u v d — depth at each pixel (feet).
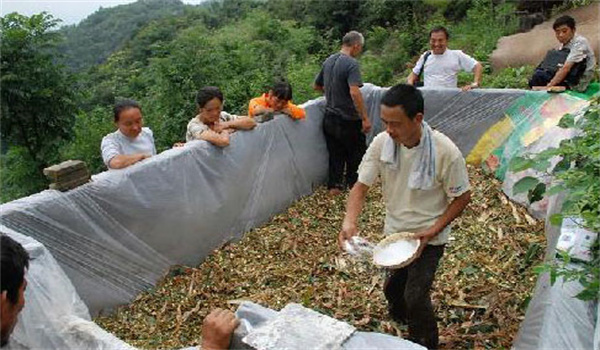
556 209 12.90
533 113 20.18
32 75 33.32
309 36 68.23
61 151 39.34
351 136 20.94
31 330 8.68
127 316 14.39
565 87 20.45
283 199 20.39
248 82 39.96
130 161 14.78
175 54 35.86
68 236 13.24
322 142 22.26
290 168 20.56
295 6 88.99
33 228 12.52
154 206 15.07
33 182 35.78
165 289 15.31
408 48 53.93
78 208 13.37
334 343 5.73
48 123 34.68
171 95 34.94
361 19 78.07
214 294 15.17
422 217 10.59
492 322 12.85
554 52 21.72
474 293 14.01
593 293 7.77
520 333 9.94
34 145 35.50
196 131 17.29
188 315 14.17
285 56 58.13
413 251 9.93
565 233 9.81
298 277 15.78
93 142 40.22
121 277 14.64
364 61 51.65
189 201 16.15
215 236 17.44
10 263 5.92
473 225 17.89
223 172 17.26
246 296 14.98
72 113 35.83
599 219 8.27
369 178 10.87
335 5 80.48
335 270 15.96
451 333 12.51
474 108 21.85
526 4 44.86
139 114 15.46
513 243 16.40
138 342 13.24
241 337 6.06
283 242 17.98
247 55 47.62
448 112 22.39
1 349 6.57
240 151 17.92
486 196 19.90
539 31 37.47
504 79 29.53
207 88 17.19
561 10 41.29
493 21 47.09
